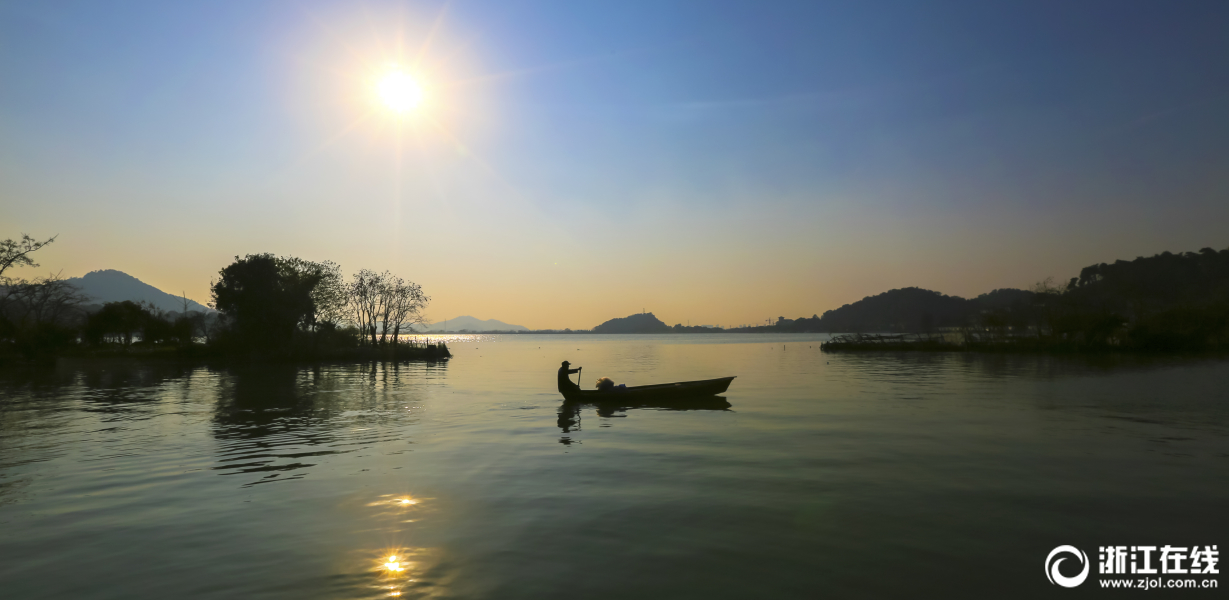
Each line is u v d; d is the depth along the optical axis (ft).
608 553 26.00
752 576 23.63
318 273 213.05
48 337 174.70
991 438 53.21
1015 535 28.25
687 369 167.43
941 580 23.31
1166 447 48.67
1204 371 134.10
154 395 94.89
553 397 91.25
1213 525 29.76
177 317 252.01
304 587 22.66
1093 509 32.17
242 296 199.31
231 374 144.77
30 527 29.60
